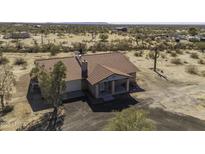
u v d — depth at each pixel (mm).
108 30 128125
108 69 27250
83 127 19609
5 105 23719
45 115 21766
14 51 52719
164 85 31016
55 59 29344
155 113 22594
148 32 122125
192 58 49844
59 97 22891
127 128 13680
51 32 106000
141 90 28922
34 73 27875
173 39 84812
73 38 84562
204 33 118062
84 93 27062
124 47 59031
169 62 44969
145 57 49188
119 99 25984
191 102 25359
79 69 28469
